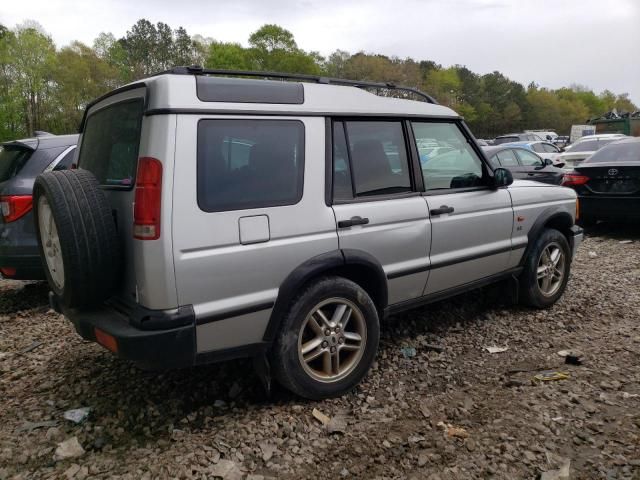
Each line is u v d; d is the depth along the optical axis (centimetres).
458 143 459
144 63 7300
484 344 455
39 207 329
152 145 287
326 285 346
